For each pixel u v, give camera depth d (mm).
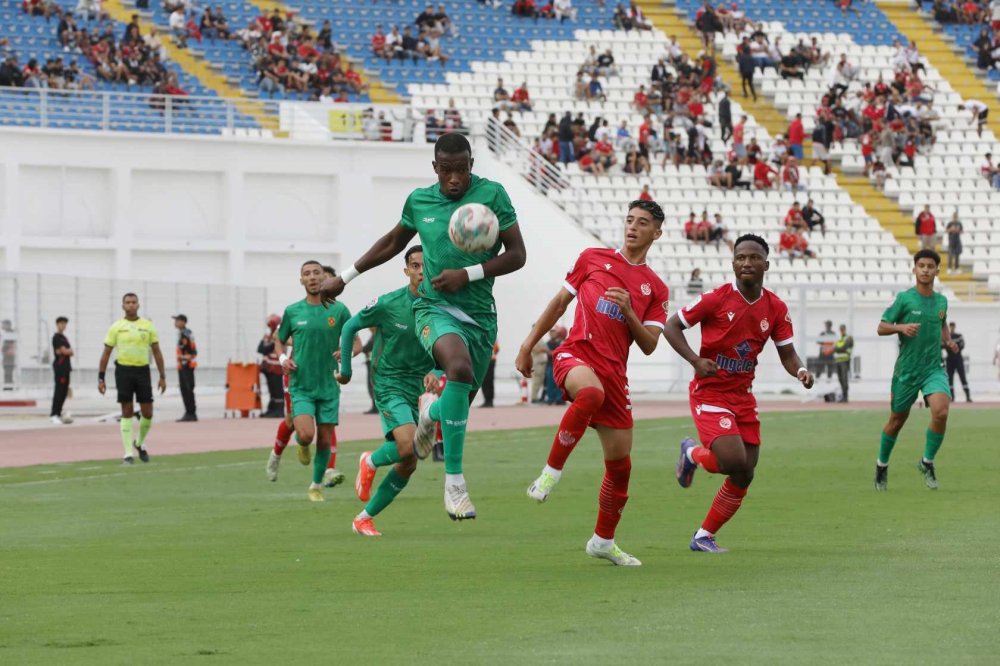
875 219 76938
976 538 19172
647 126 77188
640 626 12242
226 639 11758
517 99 77938
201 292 64938
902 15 90688
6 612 13195
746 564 16469
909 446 37594
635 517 22094
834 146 80500
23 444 40938
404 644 11477
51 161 66188
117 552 18000
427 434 16734
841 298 72625
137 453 37594
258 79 74562
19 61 71938
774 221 75938
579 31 83750
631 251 16234
